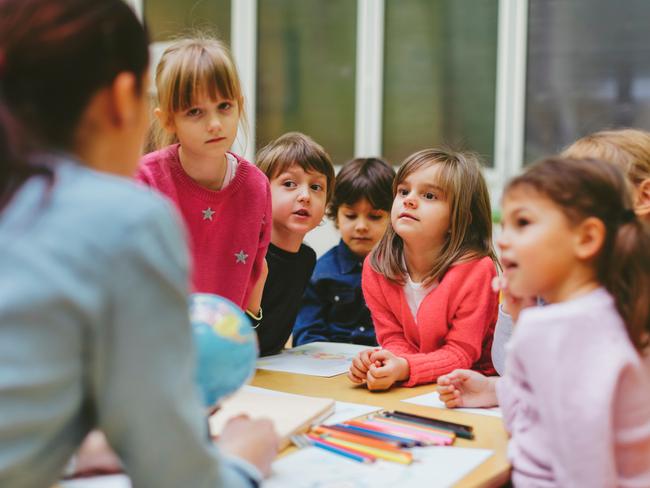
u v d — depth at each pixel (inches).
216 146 47.6
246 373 29.1
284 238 64.3
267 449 28.1
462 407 42.0
